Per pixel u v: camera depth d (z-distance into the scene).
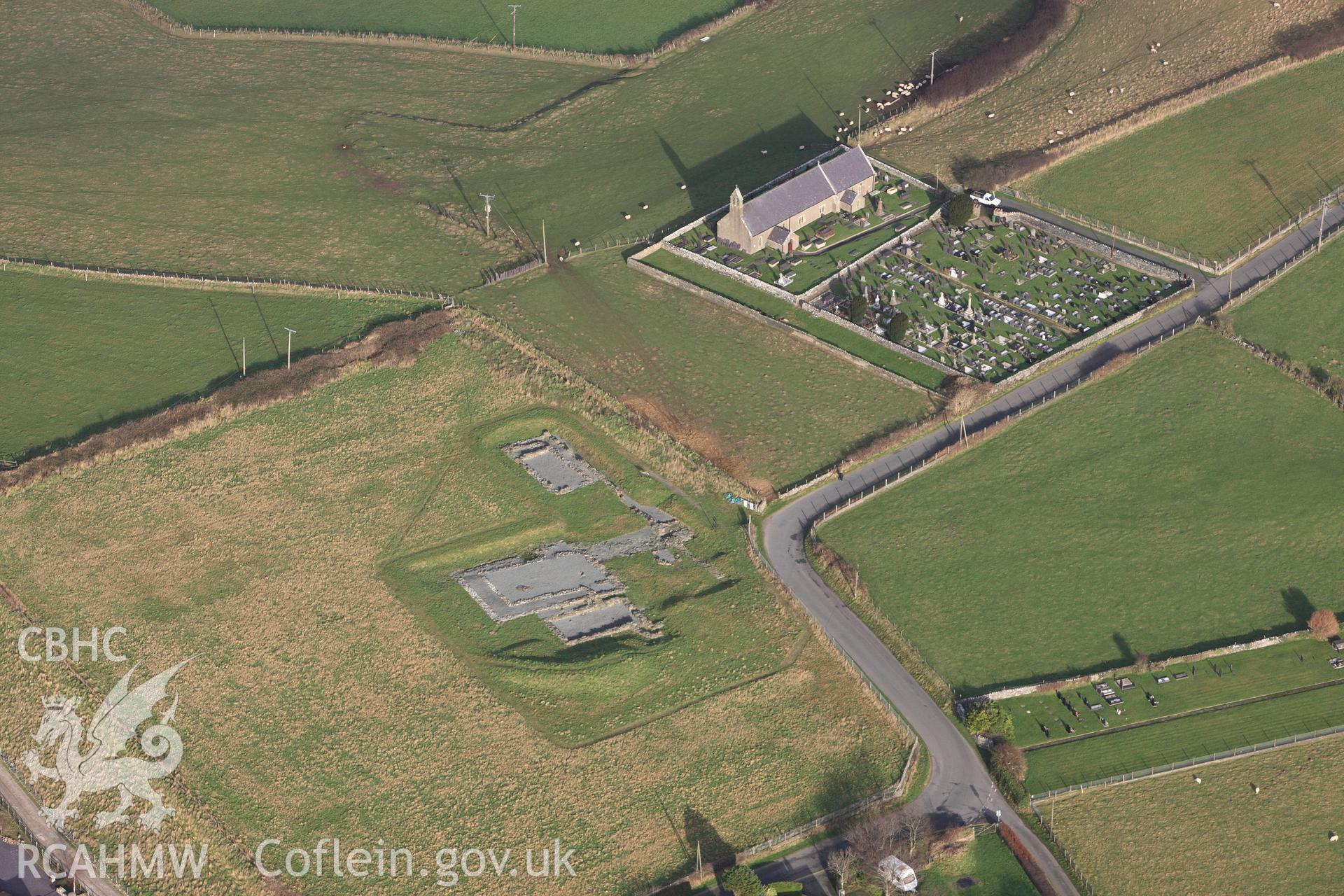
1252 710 171.00
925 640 180.38
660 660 177.50
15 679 176.00
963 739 167.75
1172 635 180.25
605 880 153.62
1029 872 153.25
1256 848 156.62
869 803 160.38
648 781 163.62
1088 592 186.00
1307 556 189.62
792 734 168.12
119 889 154.12
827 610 183.75
